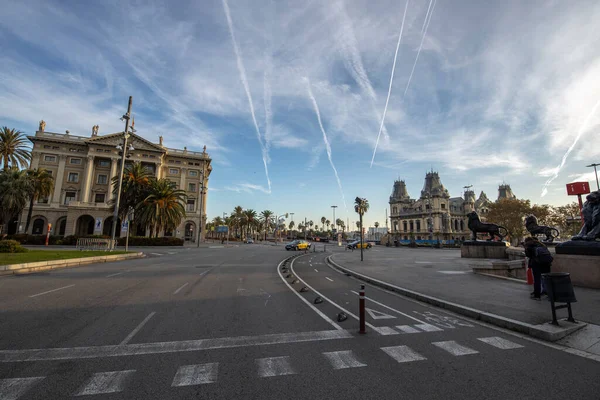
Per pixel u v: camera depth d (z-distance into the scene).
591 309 7.12
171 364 4.13
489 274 13.55
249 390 3.47
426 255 29.05
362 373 3.96
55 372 3.84
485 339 5.40
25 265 12.66
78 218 50.34
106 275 12.31
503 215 59.59
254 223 94.81
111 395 3.31
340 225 145.88
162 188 42.31
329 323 6.23
